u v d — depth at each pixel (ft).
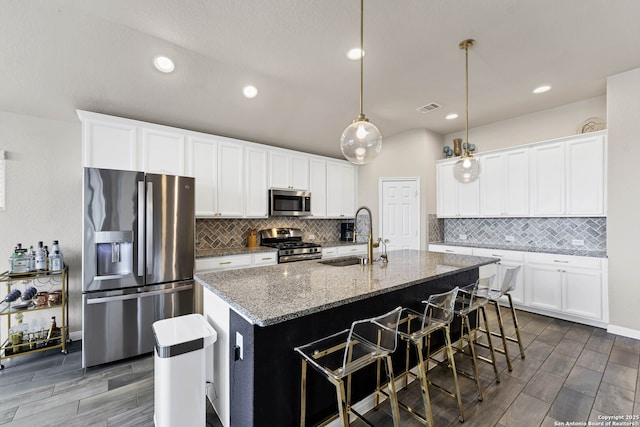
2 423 5.79
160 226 8.92
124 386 7.08
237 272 7.11
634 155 9.28
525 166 12.46
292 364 5.02
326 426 5.44
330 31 7.45
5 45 7.19
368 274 6.88
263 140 13.78
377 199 16.40
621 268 9.55
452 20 7.00
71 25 7.13
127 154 9.53
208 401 6.40
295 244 13.78
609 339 9.30
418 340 5.59
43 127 9.39
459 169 9.05
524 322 10.87
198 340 5.15
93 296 7.87
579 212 10.94
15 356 8.03
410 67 9.18
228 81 9.86
